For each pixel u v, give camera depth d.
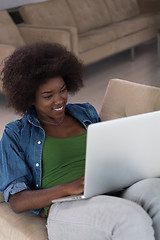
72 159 1.28
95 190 1.09
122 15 4.10
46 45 1.33
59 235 1.13
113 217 1.00
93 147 1.02
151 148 1.09
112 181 1.10
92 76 3.79
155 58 3.80
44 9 3.99
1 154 1.25
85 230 1.06
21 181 1.22
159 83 3.45
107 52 3.94
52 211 1.16
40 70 1.22
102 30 4.04
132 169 1.11
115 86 1.65
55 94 1.26
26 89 1.25
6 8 4.12
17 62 1.27
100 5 4.21
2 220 1.26
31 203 1.17
